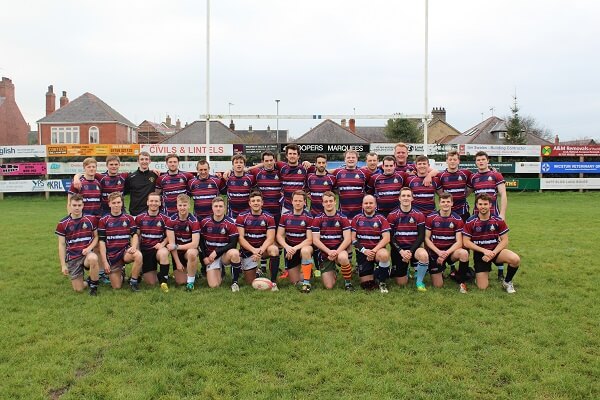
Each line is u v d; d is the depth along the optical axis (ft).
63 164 72.33
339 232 24.27
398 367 15.19
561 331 17.85
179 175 27.94
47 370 14.89
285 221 24.80
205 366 15.23
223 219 24.64
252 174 28.02
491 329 18.17
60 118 140.26
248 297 22.45
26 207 62.23
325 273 24.04
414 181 26.71
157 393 13.60
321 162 27.02
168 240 24.41
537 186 75.56
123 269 25.13
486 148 74.38
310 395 13.57
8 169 71.92
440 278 24.18
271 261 24.08
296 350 16.47
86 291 23.63
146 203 27.91
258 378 14.52
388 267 23.45
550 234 39.04
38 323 19.06
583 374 14.69
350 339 17.38
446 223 24.27
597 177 76.33
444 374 14.71
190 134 130.62
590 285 23.88
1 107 150.92
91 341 17.26
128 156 72.49
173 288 24.03
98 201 27.02
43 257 31.45
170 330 18.24
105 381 14.25
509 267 23.12
